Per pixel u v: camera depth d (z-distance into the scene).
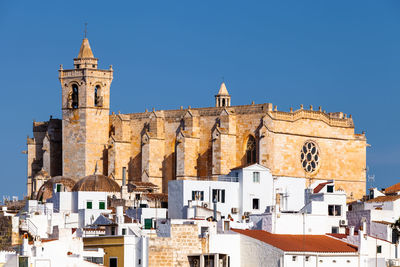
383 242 190.75
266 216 193.00
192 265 173.50
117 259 171.50
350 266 181.25
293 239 186.12
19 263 156.75
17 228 184.38
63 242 163.62
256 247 177.62
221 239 177.38
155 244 172.00
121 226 188.12
